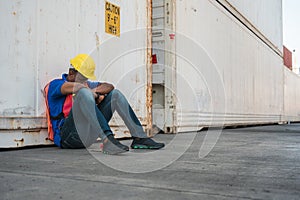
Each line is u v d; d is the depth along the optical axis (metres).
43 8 2.86
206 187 1.32
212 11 6.70
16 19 2.64
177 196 1.17
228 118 7.38
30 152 2.44
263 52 10.86
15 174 1.56
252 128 8.20
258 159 2.18
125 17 3.90
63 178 1.47
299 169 1.78
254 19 9.88
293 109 17.23
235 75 8.01
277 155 2.41
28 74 2.73
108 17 3.63
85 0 3.31
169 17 5.13
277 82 12.99
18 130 2.64
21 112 2.67
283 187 1.33
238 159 2.18
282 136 4.84
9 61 2.59
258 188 1.31
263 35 10.86
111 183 1.38
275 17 12.89
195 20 5.92
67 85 2.55
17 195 1.18
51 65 2.93
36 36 2.80
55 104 2.67
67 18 3.10
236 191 1.26
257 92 10.01
